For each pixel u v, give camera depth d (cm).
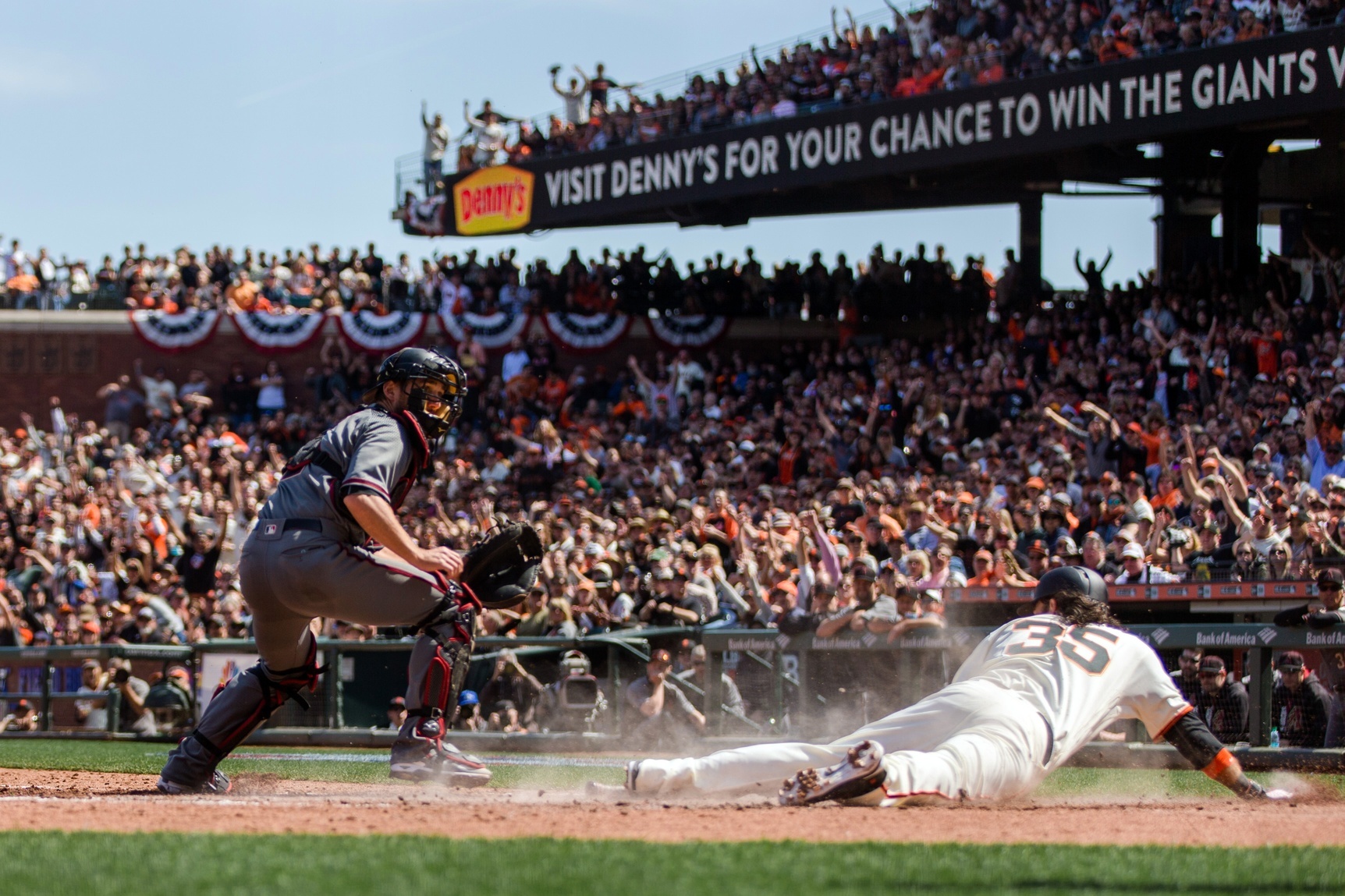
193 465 2858
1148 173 2909
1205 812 659
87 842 514
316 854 482
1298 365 2116
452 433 3259
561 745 1364
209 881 430
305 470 702
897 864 467
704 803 683
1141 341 2366
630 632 1407
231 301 3616
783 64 2861
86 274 3688
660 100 3095
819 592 1298
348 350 3547
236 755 1304
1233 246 2844
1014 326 2684
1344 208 2797
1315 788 884
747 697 1309
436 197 3403
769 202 3312
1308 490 1439
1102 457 1858
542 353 3275
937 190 3225
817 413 2609
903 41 2698
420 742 716
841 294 3219
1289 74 2116
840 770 637
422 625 721
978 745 655
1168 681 711
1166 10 2320
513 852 487
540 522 1941
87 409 3631
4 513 2706
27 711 1702
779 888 423
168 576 2231
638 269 3416
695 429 2786
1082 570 727
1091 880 445
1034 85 2408
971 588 1298
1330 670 1045
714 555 1586
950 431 2344
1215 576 1327
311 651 761
